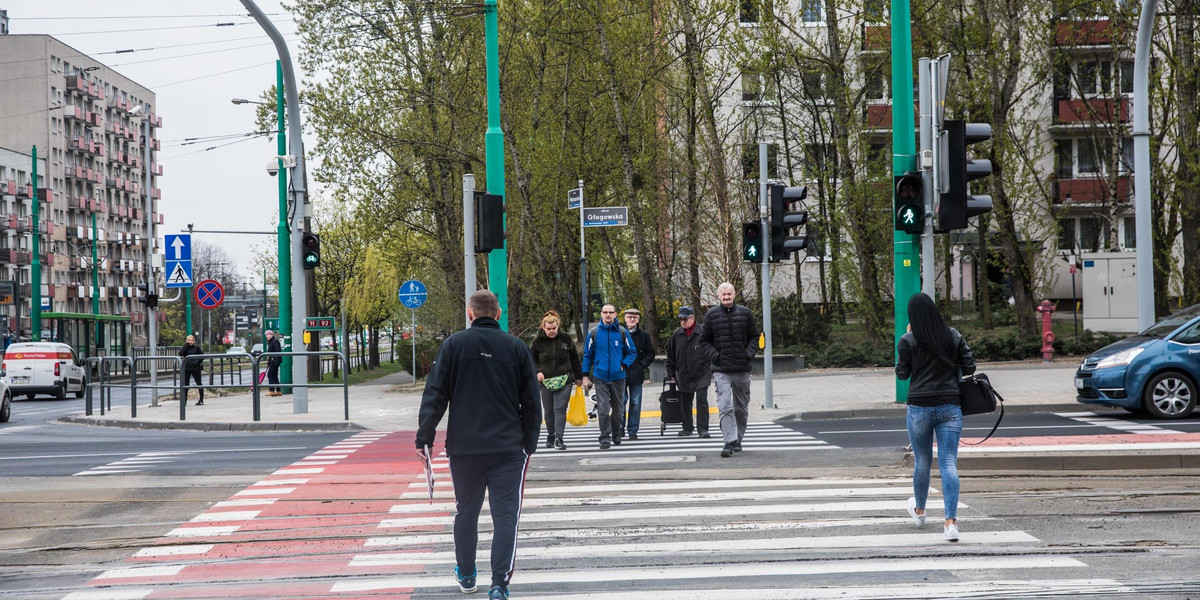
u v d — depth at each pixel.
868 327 31.42
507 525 6.15
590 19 29.52
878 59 31.45
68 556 8.16
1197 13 27.72
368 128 30.44
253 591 6.84
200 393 27.02
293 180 21.77
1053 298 44.06
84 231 103.25
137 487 11.59
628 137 31.20
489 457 6.21
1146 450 11.00
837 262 31.98
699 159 31.91
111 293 108.62
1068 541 7.57
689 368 15.06
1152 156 28.83
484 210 16.19
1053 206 34.53
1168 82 28.45
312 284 36.25
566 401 14.24
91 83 105.38
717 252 30.80
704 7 29.84
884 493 9.68
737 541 7.84
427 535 8.52
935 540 7.68
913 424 7.86
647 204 34.06
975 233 38.81
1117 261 32.00
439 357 6.33
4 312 85.50
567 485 10.80
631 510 9.25
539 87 31.61
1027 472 10.60
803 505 9.20
